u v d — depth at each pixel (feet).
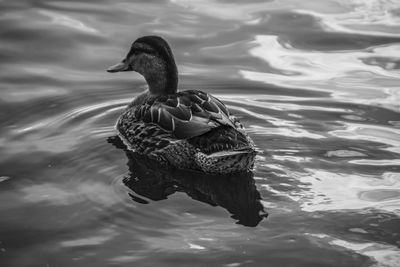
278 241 27.25
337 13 51.85
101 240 27.48
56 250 26.91
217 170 32.60
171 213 29.48
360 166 33.22
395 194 30.76
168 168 34.04
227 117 33.55
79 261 26.20
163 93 39.01
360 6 52.90
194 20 50.34
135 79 44.16
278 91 41.65
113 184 31.96
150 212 29.53
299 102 40.34
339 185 31.53
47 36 47.57
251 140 34.09
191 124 33.40
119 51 45.96
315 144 35.32
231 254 26.40
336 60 45.68
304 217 28.91
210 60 45.47
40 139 36.19
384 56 46.06
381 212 29.19
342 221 28.58
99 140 36.27
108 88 42.57
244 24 49.93
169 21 50.08
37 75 43.34
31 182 32.01
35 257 26.53
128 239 27.50
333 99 40.57
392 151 34.60
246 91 41.70
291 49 47.01
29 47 46.34
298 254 26.40
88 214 29.32
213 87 42.16
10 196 30.81
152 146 34.76
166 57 38.60
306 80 43.11
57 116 38.86
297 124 37.65
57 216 29.19
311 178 32.12
